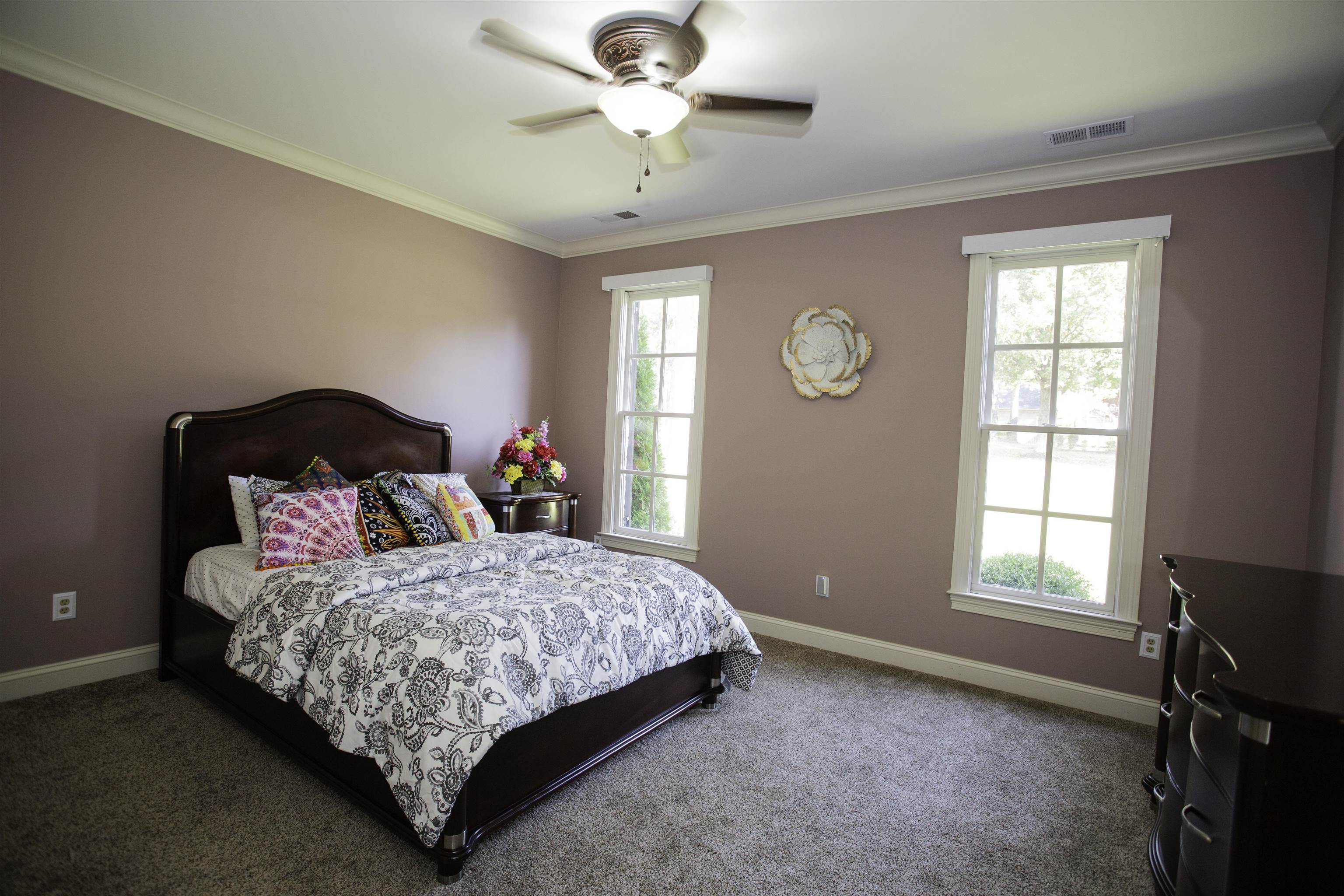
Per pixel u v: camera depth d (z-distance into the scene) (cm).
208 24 225
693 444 429
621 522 470
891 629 359
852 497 371
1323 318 263
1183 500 288
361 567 245
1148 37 209
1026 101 254
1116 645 303
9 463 262
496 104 276
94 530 285
